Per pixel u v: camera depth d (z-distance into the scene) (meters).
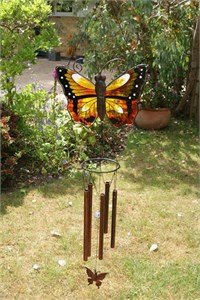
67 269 2.73
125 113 2.12
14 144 4.06
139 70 2.04
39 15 4.22
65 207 3.51
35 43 4.18
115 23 4.64
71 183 3.92
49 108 4.89
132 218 3.35
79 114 2.12
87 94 2.09
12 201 3.57
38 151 4.12
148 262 2.81
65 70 2.07
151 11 4.63
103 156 4.39
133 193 3.77
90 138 4.51
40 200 3.61
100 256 2.17
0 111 3.96
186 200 3.67
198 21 5.00
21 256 2.86
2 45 4.06
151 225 3.25
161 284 2.60
